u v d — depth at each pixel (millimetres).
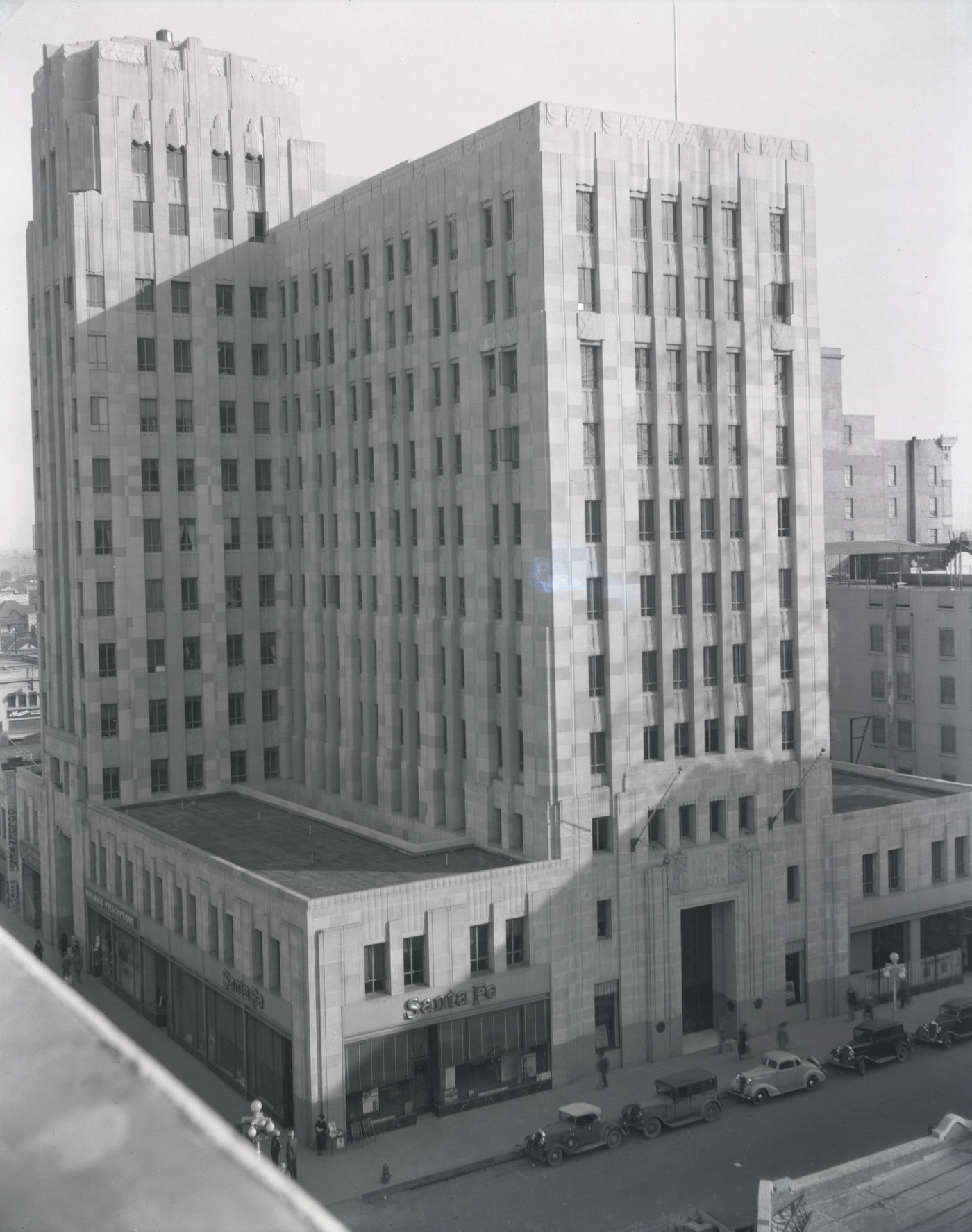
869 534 141875
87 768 90812
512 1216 53281
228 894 68562
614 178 70562
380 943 62875
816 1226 40094
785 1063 66875
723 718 75375
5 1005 4188
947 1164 43844
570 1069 68562
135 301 92500
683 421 73875
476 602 74750
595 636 70688
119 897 83938
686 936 75750
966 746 98562
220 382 96125
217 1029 70250
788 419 78625
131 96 92500
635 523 71875
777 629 78062
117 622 91812
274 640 98875
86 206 90375
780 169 77562
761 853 76188
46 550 98812
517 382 71125
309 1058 60438
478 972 66250
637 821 71250
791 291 78188
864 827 80875
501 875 66438
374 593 86750
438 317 78188
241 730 97875
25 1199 3660
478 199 73000
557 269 68625
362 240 85188
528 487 70375
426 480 79062
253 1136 56656
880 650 106125
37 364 100688
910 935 83438
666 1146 60344
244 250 96375
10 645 129125
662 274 72875
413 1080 63750
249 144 96688
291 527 96750
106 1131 3830
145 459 93188
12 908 107812
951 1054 72250
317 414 93125
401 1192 55812
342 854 74062
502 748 73875
